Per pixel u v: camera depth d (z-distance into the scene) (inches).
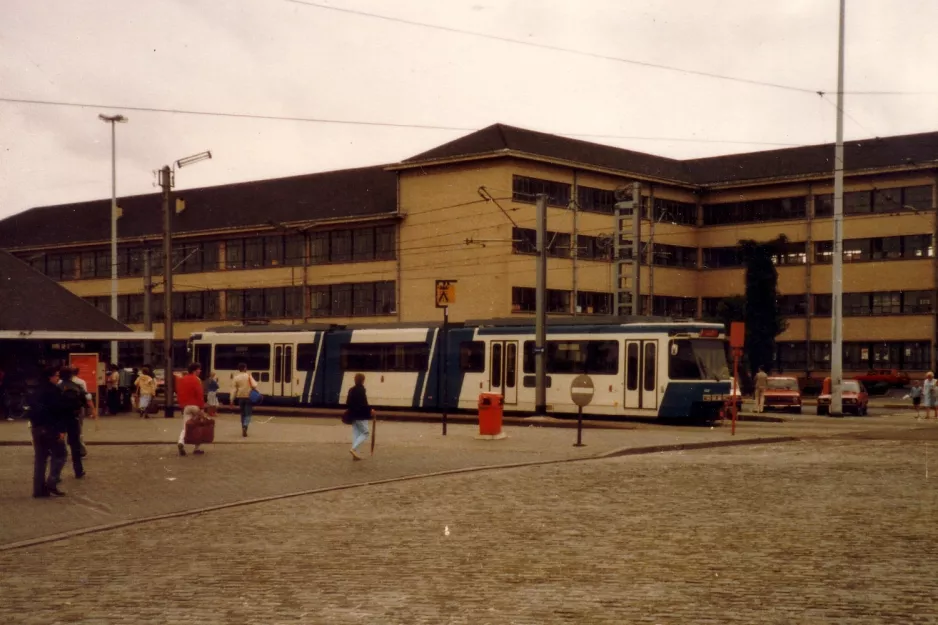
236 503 615.5
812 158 2881.4
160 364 3181.6
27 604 350.9
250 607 337.4
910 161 2662.4
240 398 1091.3
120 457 877.2
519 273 2497.5
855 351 2755.9
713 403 1331.2
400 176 2672.2
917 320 2667.3
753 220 2908.5
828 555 419.2
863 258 2746.1
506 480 716.0
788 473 746.2
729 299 2721.5
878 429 1331.2
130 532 517.7
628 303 1847.9
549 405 1432.1
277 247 2957.7
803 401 2404.0
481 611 325.7
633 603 334.3
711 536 470.6
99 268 3331.7
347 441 1032.8
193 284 3125.0
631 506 575.2
